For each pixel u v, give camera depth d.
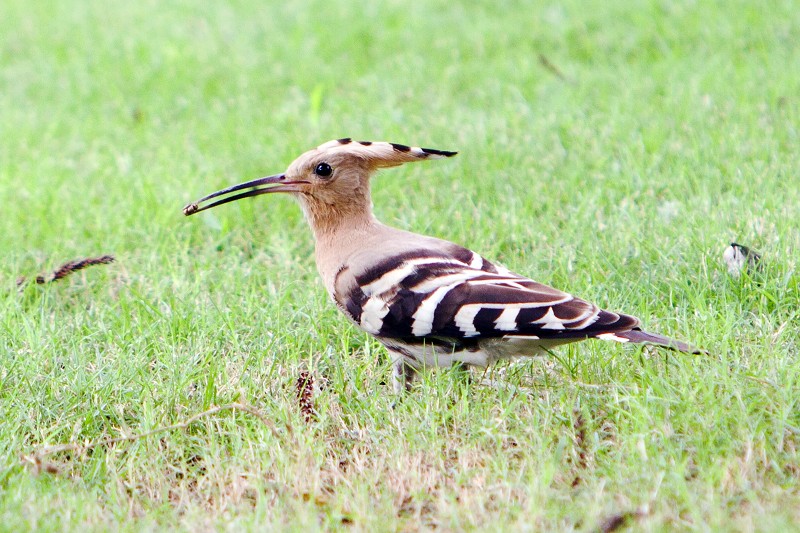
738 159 12.70
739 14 18.03
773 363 8.50
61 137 16.25
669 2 18.91
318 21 20.42
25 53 20.33
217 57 19.11
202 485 7.92
